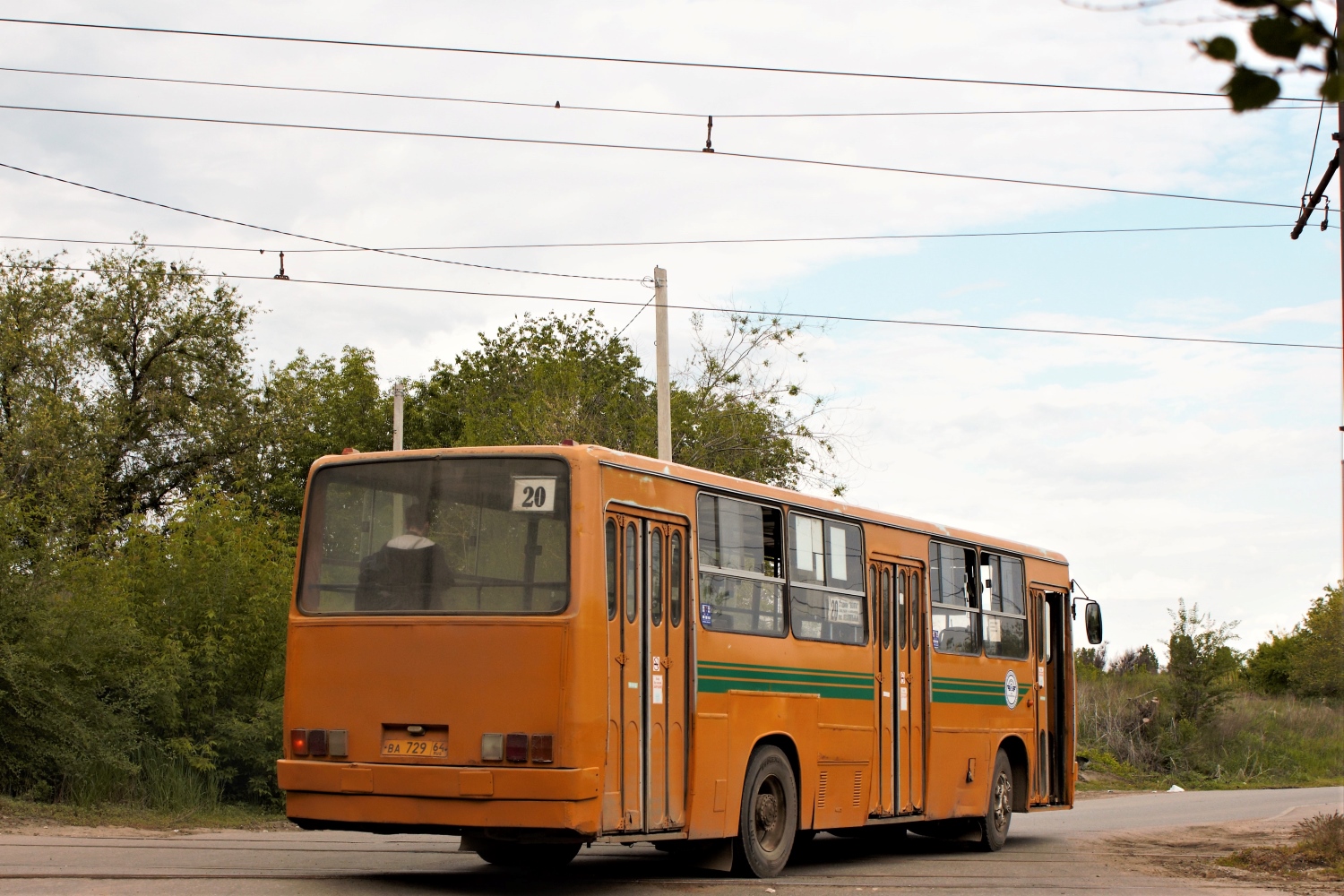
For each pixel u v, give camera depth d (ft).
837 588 43.11
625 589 33.09
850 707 43.04
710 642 36.29
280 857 38.55
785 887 35.68
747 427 107.96
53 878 30.81
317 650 33.42
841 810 42.14
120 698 53.06
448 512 33.12
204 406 144.66
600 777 31.12
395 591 33.04
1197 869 44.19
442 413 168.76
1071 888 38.04
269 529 66.23
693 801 34.86
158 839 43.01
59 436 120.16
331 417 169.48
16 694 48.26
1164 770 130.52
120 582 55.88
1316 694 198.80
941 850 51.16
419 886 32.94
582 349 164.55
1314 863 43.91
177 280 145.28
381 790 31.63
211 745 54.13
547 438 104.94
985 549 53.21
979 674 51.49
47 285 134.62
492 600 31.96
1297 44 8.05
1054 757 58.34
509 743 30.78
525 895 32.35
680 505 35.70
